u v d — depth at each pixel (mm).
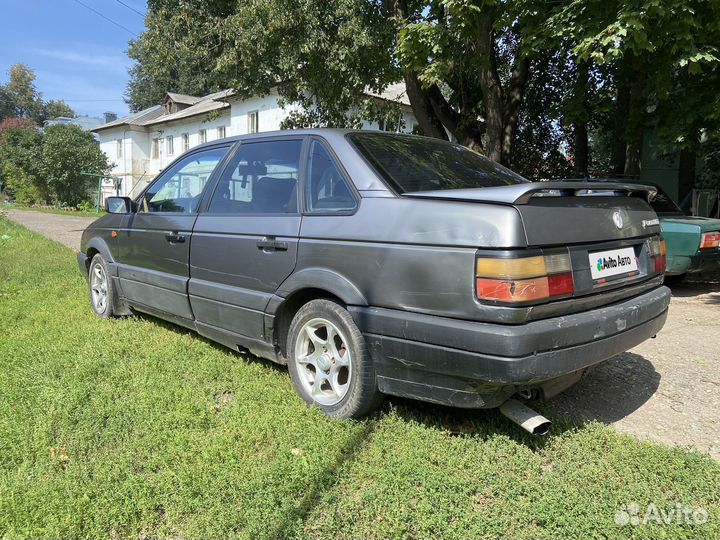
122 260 4879
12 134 40625
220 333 3787
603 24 6773
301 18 9562
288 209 3332
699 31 6750
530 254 2371
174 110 34375
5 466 2604
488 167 3656
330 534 2121
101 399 3246
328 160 3207
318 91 11234
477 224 2426
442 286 2488
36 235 14023
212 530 2131
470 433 2902
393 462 2578
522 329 2318
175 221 4180
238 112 25312
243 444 2758
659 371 4035
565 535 2125
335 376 3068
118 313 5102
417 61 8617
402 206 2732
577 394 3584
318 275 3004
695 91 8117
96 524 2174
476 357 2379
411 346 2600
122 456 2656
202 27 11055
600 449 2740
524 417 2660
